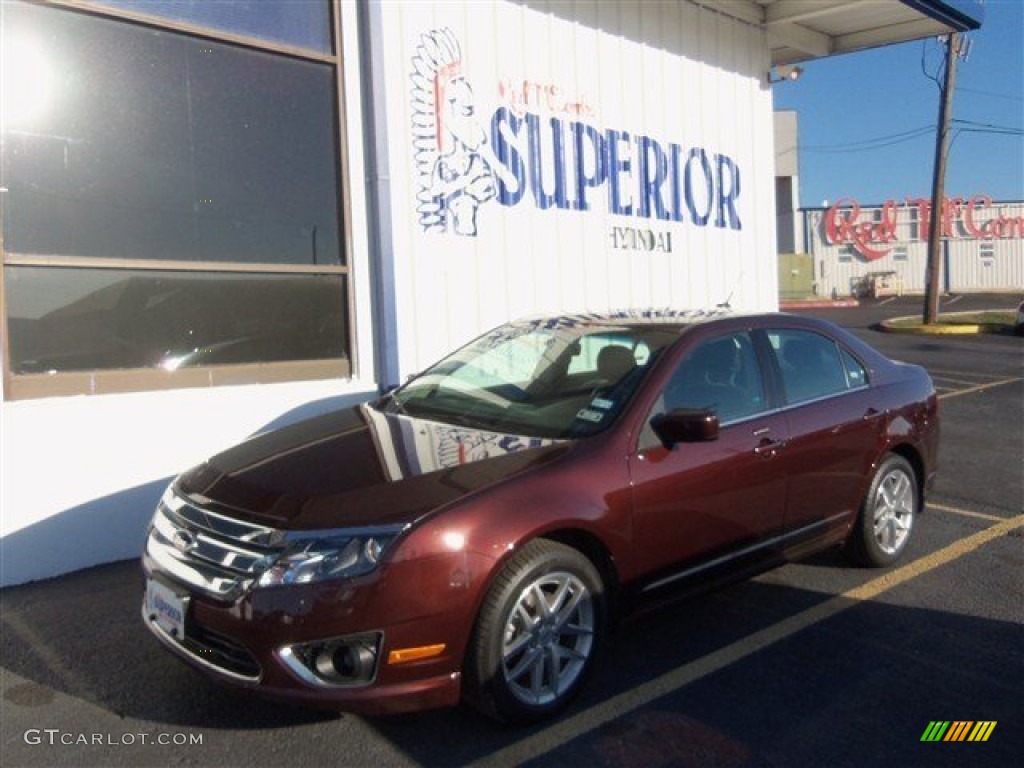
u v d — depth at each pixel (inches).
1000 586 214.1
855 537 217.5
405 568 131.6
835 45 471.5
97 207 229.3
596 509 151.6
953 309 1331.2
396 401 194.9
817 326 213.2
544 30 331.9
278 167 264.4
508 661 141.9
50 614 192.2
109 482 225.9
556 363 187.8
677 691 160.1
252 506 142.1
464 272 307.0
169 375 241.0
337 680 131.6
